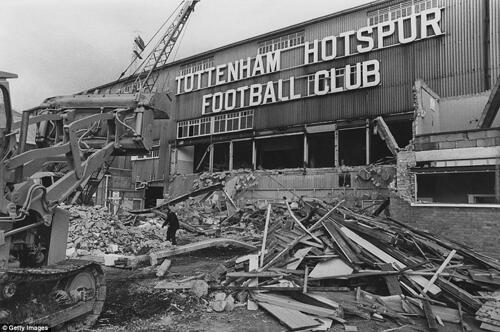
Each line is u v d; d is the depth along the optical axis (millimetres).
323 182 25516
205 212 25844
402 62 23812
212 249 15125
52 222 6434
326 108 26703
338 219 10734
